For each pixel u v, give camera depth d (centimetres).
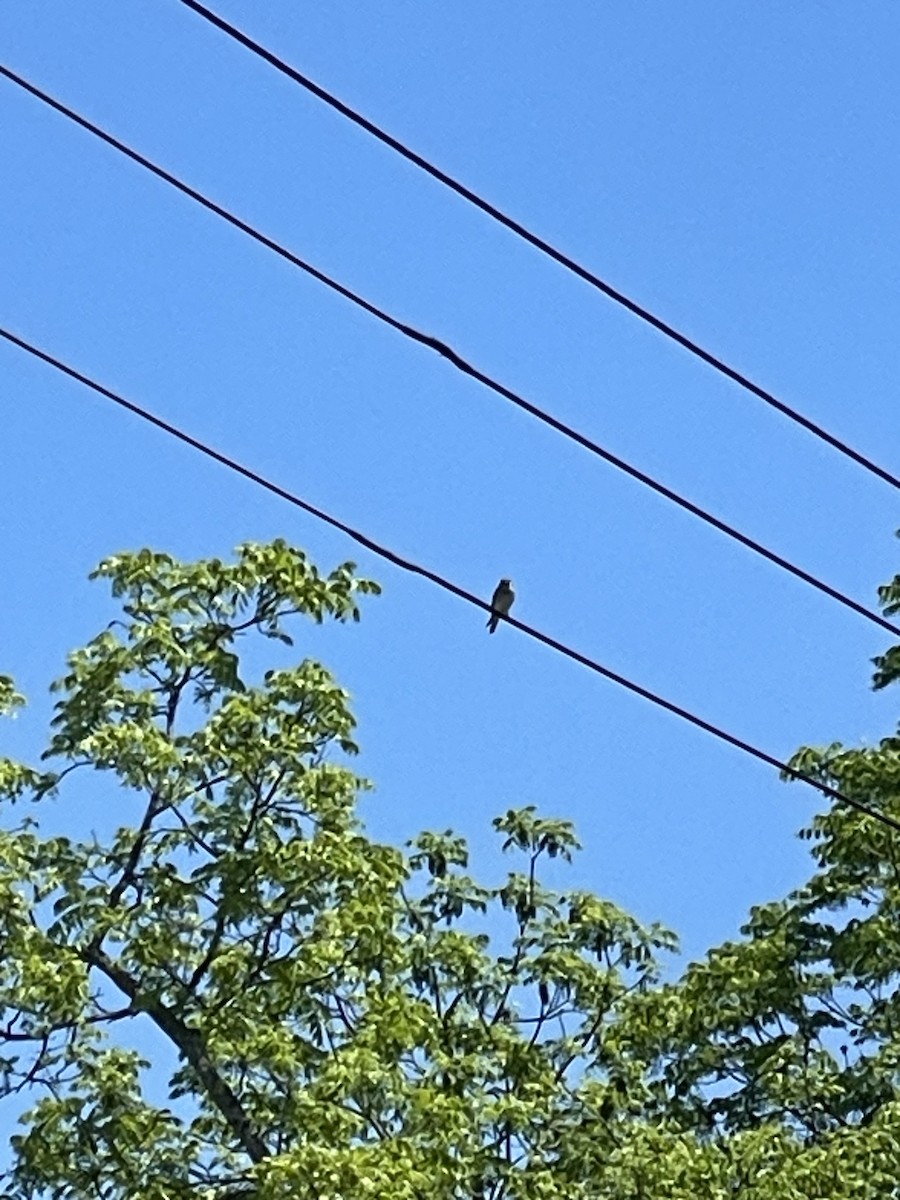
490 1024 3375
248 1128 2934
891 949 3603
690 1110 3616
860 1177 3122
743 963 3659
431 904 3484
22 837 3041
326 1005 3014
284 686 3073
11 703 3097
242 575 3091
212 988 2986
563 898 3516
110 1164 2912
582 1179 3103
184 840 3031
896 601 3819
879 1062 3531
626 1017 3475
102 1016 2977
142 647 3070
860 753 3747
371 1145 2838
